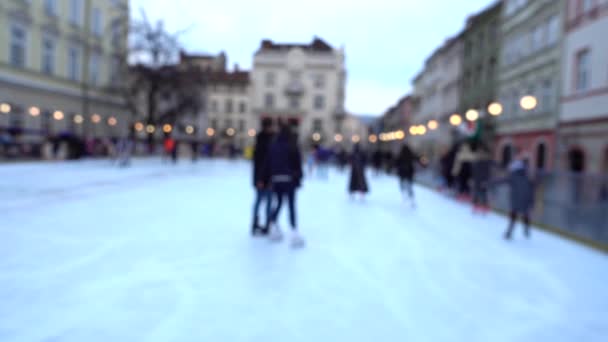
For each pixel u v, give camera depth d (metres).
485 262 5.26
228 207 8.77
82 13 26.44
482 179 9.55
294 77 47.66
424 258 5.32
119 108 31.30
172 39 29.55
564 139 18.66
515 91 23.92
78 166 18.11
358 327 3.17
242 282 4.06
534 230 7.75
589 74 17.06
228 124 56.72
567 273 4.90
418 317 3.41
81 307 3.30
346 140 54.34
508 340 3.07
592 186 7.91
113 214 7.34
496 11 26.94
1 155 18.33
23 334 2.81
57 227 6.07
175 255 4.91
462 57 33.25
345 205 10.23
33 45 22.12
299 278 4.27
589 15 16.95
